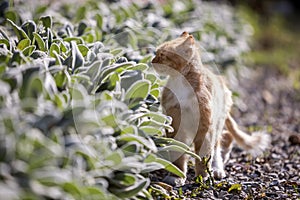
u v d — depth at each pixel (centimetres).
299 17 2403
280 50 1769
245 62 1380
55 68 483
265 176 668
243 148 728
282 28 2117
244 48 1309
